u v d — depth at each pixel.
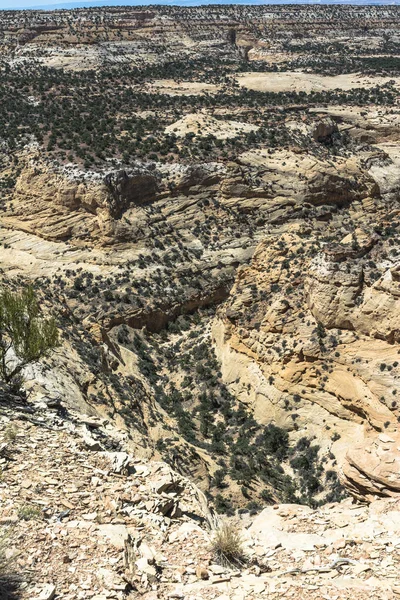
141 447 29.38
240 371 49.75
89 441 18.09
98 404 30.77
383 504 16.64
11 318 20.72
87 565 12.57
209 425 46.31
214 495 37.06
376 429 38.62
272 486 39.00
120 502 15.27
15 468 15.62
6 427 17.70
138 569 12.95
